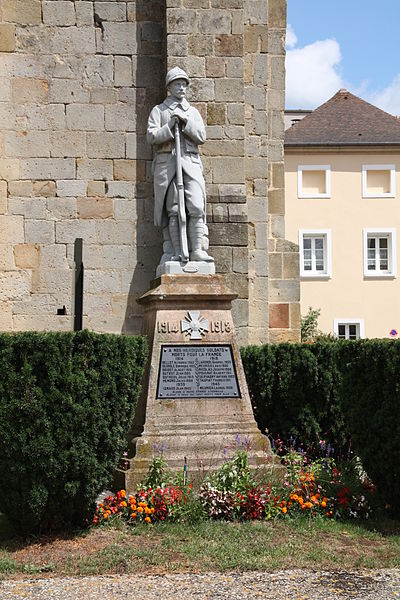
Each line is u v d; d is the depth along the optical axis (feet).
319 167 100.63
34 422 22.56
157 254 38.58
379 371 26.03
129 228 38.50
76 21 38.73
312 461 31.19
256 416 35.14
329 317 100.48
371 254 101.71
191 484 25.79
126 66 38.86
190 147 32.63
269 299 40.24
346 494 26.35
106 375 23.62
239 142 37.86
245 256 37.58
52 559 21.42
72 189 38.29
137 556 21.47
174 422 28.22
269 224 40.50
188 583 19.56
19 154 38.17
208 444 27.84
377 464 26.09
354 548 22.59
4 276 37.76
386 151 101.14
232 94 37.83
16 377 22.57
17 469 22.47
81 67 38.65
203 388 28.89
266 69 40.04
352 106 106.73
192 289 29.76
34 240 37.99
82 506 23.76
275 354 35.12
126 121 38.73
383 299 100.94
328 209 100.89
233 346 29.48
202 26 37.78
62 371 22.94
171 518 24.75
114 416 23.91
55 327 37.83
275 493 25.95
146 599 18.42
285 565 20.93
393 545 22.81
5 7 38.47
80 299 30.78
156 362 28.91
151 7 39.17
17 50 38.40
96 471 23.48
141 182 38.65
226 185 37.68
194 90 37.65
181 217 31.76
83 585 19.44
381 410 25.68
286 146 99.96
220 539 23.08
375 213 101.30
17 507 22.75
